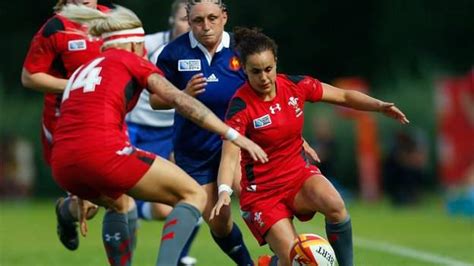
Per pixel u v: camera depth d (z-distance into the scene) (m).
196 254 41.56
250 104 27.47
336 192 27.27
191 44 30.58
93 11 25.91
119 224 26.55
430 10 116.19
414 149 82.50
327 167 81.75
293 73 117.31
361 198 93.69
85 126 24.30
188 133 30.64
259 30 27.95
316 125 86.69
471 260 39.12
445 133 84.25
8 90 109.44
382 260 39.09
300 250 26.42
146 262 38.41
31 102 104.25
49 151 33.22
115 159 24.14
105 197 25.41
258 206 27.77
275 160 27.67
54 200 94.00
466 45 117.19
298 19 115.19
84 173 24.25
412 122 101.75
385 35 115.62
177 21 35.47
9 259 40.38
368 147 89.88
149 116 38.78
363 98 28.47
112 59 24.94
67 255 41.81
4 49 109.94
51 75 31.05
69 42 30.58
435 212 73.75
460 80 84.00
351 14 115.81
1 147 92.75
